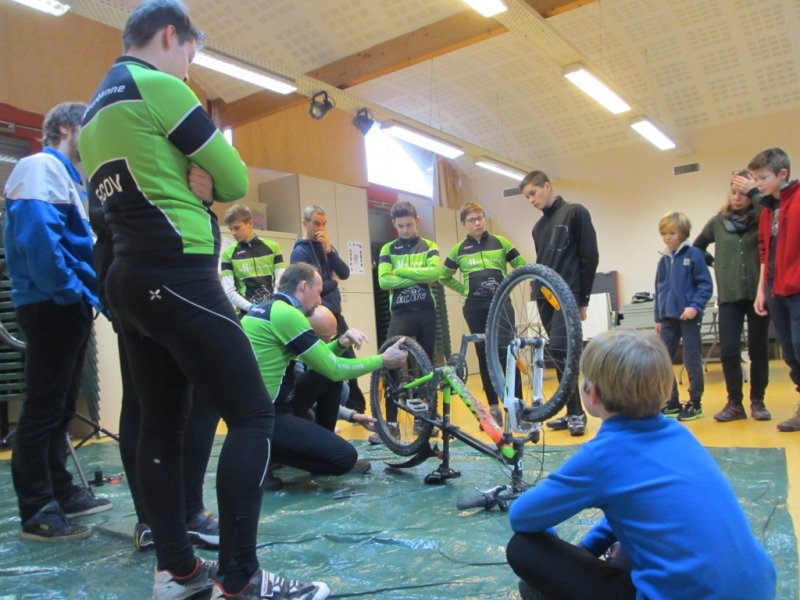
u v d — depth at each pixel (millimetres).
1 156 4867
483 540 1807
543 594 1188
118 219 1273
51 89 5168
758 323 3473
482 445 2404
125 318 1319
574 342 2051
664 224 3801
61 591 1586
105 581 1641
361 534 1907
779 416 3537
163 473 1395
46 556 1844
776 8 6070
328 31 5766
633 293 8602
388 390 3016
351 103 6082
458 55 6836
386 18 5641
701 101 7711
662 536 986
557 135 8672
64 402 2070
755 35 6504
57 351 1992
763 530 1725
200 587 1440
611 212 8766
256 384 1354
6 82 4887
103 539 1998
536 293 2986
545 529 1184
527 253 9391
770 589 987
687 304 3719
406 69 7066
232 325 1323
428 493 2377
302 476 2783
